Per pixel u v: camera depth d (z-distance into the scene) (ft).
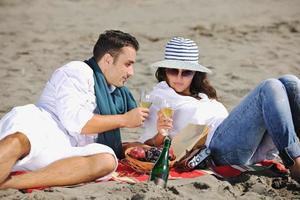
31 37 75.25
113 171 28.78
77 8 98.32
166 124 30.22
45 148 28.30
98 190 27.58
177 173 30.22
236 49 69.92
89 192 27.32
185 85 31.42
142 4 102.47
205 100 31.76
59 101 29.12
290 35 78.43
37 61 63.10
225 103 48.29
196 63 31.60
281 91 28.71
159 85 32.01
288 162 28.40
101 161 28.22
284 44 73.36
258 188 29.09
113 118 29.25
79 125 28.89
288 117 28.40
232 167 30.68
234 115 30.17
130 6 100.48
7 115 28.58
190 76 31.32
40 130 28.30
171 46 31.58
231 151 30.53
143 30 80.28
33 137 27.73
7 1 103.19
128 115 29.35
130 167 30.53
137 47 30.60
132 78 56.13
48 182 27.78
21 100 48.80
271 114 28.48
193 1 104.99
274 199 28.17
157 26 83.15
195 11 95.09
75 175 28.09
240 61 64.13
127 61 30.19
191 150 30.71
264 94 28.81
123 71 30.25
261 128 29.73
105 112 30.04
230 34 77.92
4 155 26.78
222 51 68.64
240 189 29.30
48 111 29.50
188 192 27.96
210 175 29.96
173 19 88.33
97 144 28.81
